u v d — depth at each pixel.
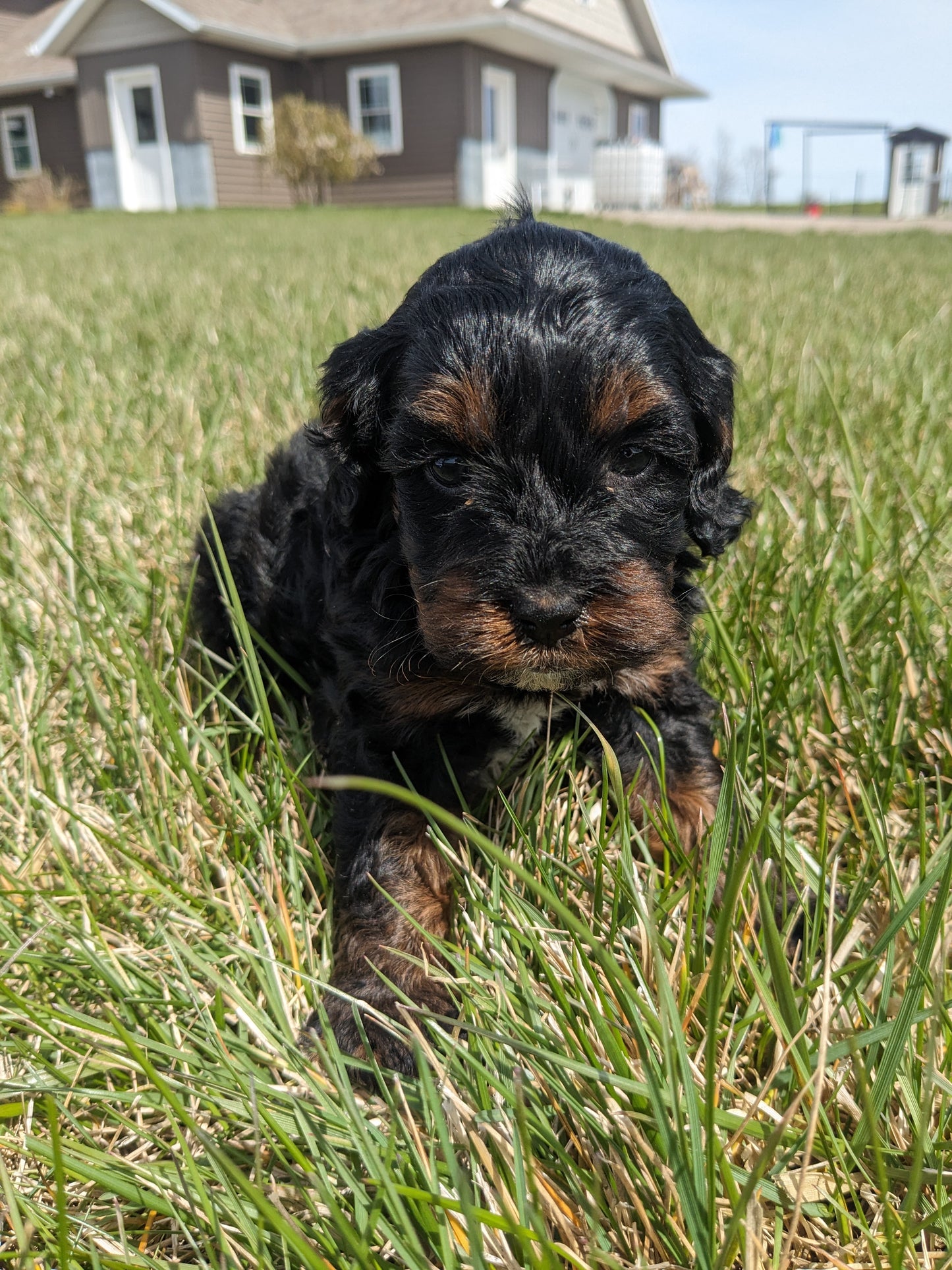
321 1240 0.85
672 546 1.40
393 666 1.41
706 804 1.48
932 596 1.83
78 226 12.41
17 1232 0.82
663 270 6.68
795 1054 0.90
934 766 1.54
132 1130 1.01
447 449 1.28
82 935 1.18
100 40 16.06
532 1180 0.82
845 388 3.21
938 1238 0.90
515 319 1.26
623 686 1.46
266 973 1.16
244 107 16.64
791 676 1.61
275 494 1.89
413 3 16.33
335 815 1.43
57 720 1.70
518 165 17.89
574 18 18.72
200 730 1.49
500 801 1.54
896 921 0.97
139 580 1.99
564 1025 1.01
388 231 10.11
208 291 5.87
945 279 6.97
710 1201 0.80
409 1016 1.06
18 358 4.02
